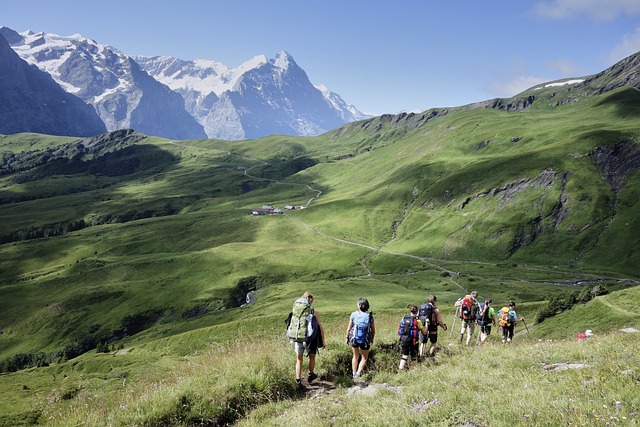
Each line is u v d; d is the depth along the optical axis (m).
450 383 10.65
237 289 192.00
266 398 12.20
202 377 13.14
